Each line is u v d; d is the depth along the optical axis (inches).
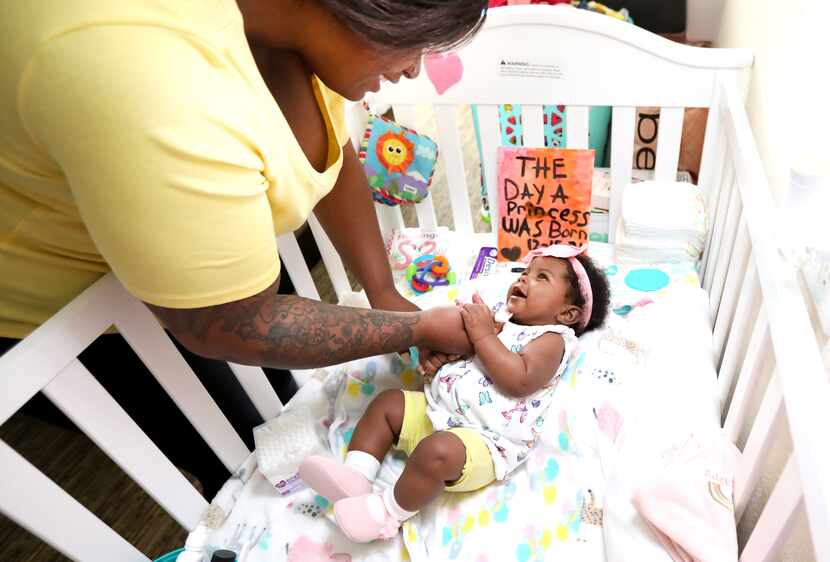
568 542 33.2
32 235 24.5
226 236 20.9
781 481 21.6
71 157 18.2
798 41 30.1
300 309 26.7
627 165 47.6
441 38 20.6
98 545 29.9
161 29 17.8
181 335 24.5
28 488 26.0
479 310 39.0
